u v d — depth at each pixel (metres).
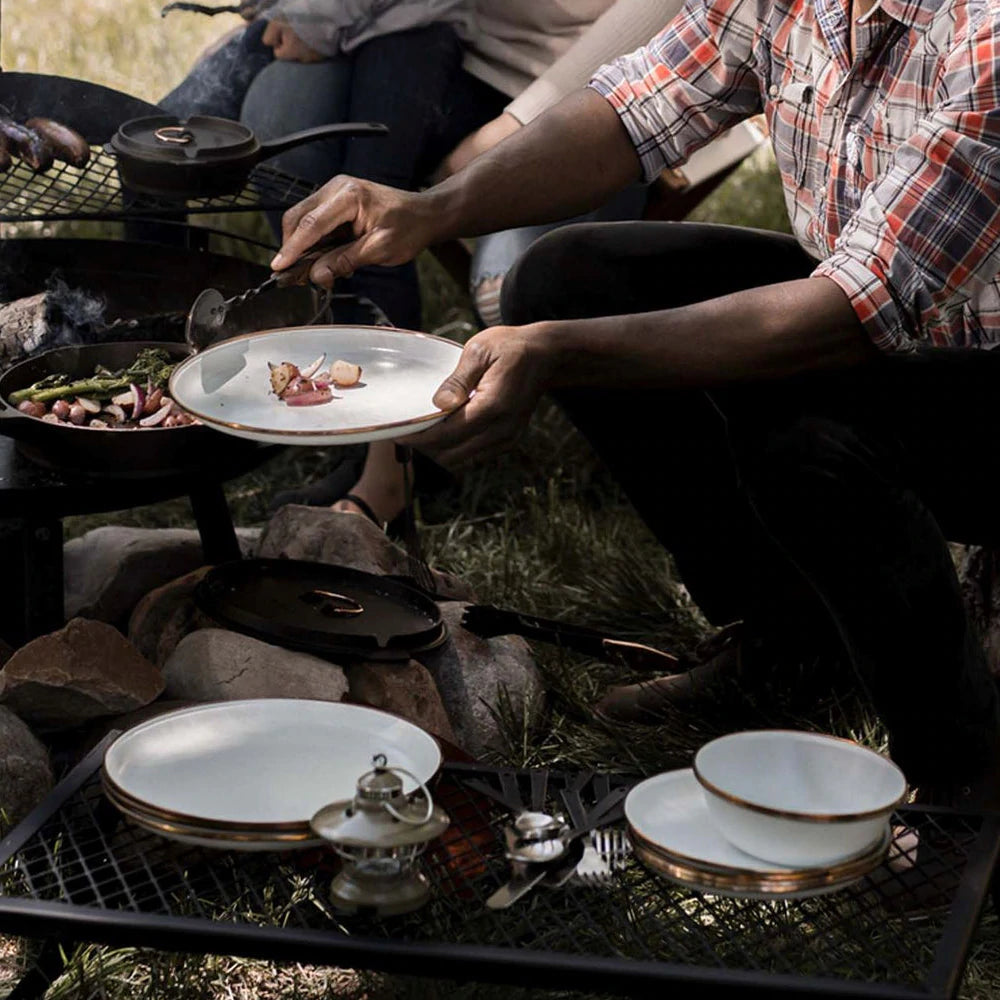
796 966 1.64
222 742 1.71
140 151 2.46
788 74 2.11
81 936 1.51
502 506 3.30
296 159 3.18
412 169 3.16
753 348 1.79
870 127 1.98
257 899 1.67
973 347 2.05
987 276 1.80
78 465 2.09
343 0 3.05
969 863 1.59
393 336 2.12
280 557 2.50
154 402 2.19
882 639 1.94
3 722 2.06
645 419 2.33
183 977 1.83
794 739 1.63
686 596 2.88
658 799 1.63
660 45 2.31
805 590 2.36
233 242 4.23
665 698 2.45
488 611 2.42
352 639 2.24
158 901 1.83
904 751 1.99
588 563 3.00
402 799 1.49
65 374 2.29
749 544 2.38
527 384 1.74
